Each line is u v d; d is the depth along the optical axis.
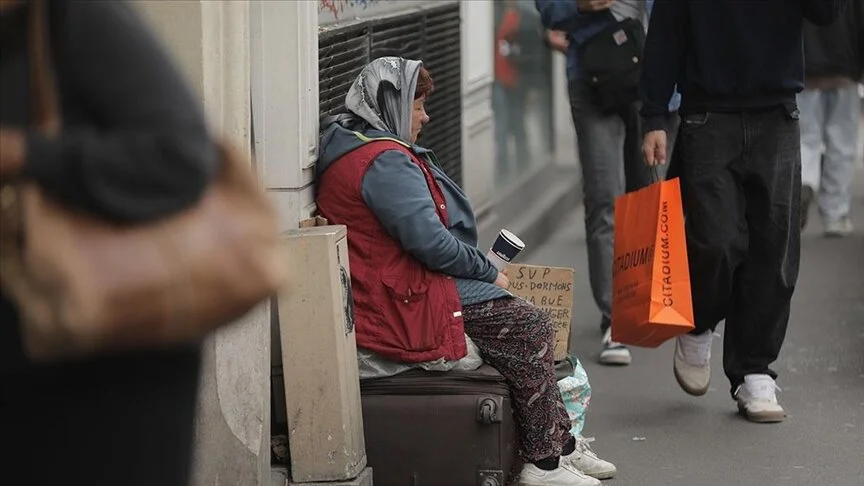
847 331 13.90
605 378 12.35
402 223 8.48
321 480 8.27
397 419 8.55
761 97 10.15
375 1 12.07
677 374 11.14
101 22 4.34
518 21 19.73
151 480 4.63
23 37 4.44
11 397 4.55
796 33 10.05
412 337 8.49
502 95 18.53
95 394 4.54
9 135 4.20
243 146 7.73
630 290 10.04
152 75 4.35
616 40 12.53
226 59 7.56
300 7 8.77
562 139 23.86
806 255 17.81
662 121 10.54
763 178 10.20
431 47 13.59
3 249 4.24
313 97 9.00
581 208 21.89
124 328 4.22
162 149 4.23
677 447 10.32
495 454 8.47
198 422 7.52
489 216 16.86
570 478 8.80
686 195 10.41
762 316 10.61
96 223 4.24
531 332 8.63
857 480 9.57
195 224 4.33
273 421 8.43
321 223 8.63
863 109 28.66
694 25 10.10
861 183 24.09
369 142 8.71
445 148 14.30
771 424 10.83
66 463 4.59
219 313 4.36
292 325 8.17
